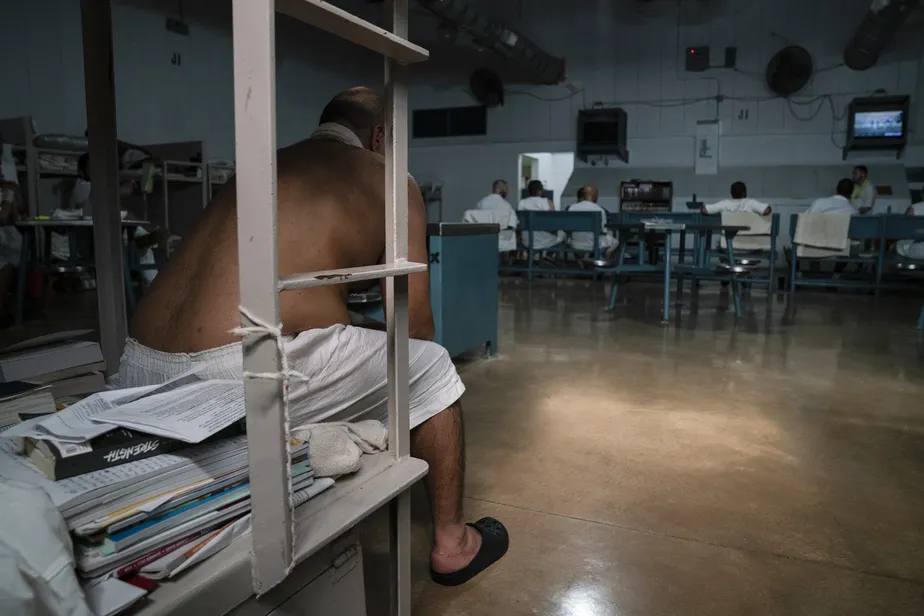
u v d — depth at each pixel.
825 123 9.02
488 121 10.53
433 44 10.58
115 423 0.74
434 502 1.26
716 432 2.21
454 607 1.21
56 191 5.96
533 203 8.37
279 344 0.63
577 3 9.89
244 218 0.63
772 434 2.20
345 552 0.86
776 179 9.04
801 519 1.58
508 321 4.57
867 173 8.08
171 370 0.98
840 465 1.93
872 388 2.80
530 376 2.97
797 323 4.54
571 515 1.59
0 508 0.55
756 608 1.22
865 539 1.48
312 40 9.90
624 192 9.10
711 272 4.80
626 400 2.59
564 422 2.31
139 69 7.17
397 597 0.99
